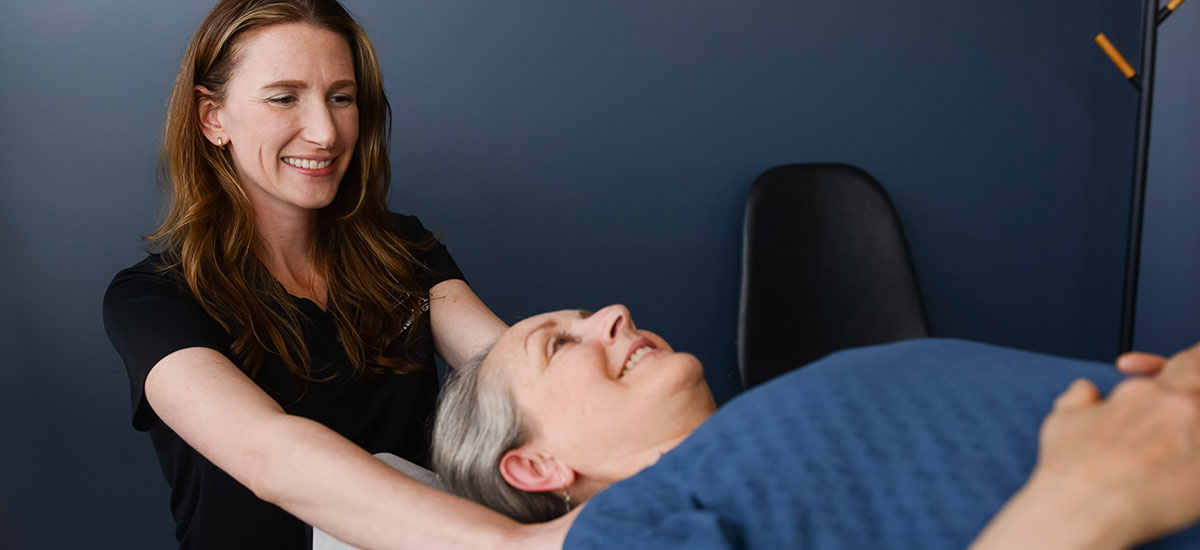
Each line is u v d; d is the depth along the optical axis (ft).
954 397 2.36
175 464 4.74
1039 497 1.75
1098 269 8.24
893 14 7.52
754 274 7.07
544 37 6.84
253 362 4.59
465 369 3.69
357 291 5.21
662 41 7.09
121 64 6.15
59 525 6.52
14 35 6.00
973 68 7.73
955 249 7.98
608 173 7.14
